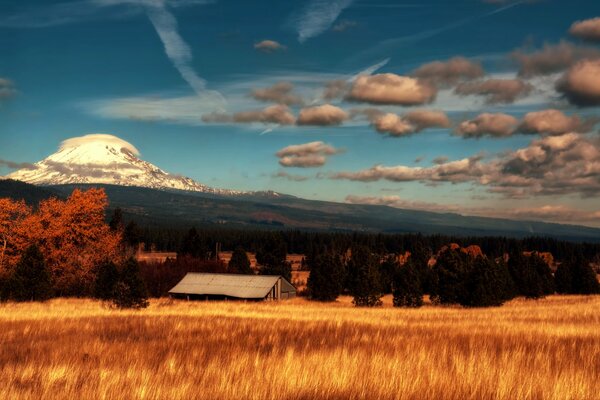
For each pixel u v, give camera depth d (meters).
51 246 63.06
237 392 11.41
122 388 11.61
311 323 29.69
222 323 29.11
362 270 58.19
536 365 15.31
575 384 12.18
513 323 30.31
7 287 47.72
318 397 11.35
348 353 17.33
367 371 13.62
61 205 66.50
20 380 12.55
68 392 11.13
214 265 91.00
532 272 70.19
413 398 11.40
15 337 22.23
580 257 79.12
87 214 66.69
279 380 12.27
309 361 14.72
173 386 11.77
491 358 16.17
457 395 11.57
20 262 49.12
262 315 36.53
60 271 63.50
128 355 16.95
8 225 62.50
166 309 43.09
